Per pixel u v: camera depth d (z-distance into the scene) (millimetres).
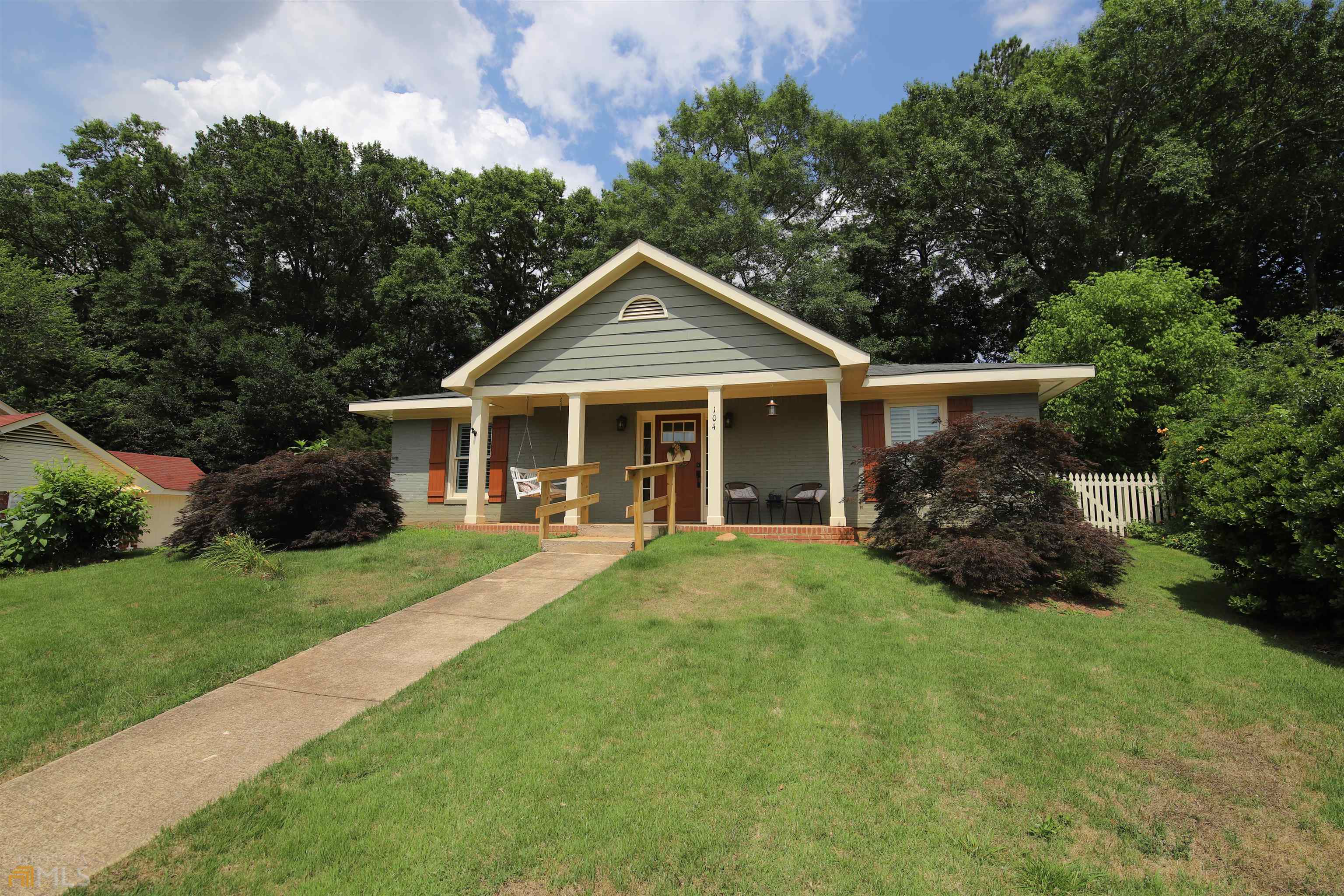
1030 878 2629
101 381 24047
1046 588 6668
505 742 3611
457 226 28219
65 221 28750
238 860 2678
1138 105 20859
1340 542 4910
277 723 3889
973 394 10844
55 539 8531
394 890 2510
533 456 13141
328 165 28328
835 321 22062
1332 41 19109
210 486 9297
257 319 28328
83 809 3025
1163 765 3477
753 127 26875
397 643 5242
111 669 4684
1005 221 22875
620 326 10727
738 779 3256
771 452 11766
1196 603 6461
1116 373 12445
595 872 2617
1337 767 3447
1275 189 20641
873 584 6602
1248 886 2646
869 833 2871
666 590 6484
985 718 3916
